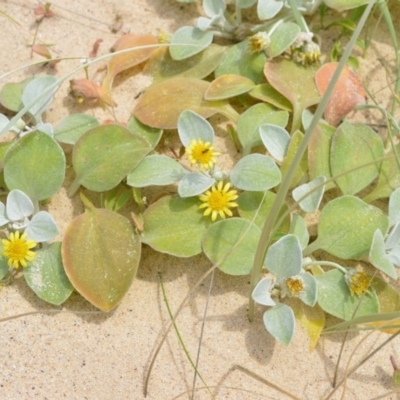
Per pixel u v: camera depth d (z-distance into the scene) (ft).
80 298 2.69
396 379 2.60
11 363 2.61
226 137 2.89
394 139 2.90
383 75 3.00
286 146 2.76
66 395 2.59
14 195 2.68
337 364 2.61
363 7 3.01
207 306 2.68
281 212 2.70
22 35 3.04
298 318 2.66
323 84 2.86
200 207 2.70
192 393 2.59
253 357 2.64
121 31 3.06
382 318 2.51
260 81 2.92
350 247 2.68
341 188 2.75
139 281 2.71
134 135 2.76
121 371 2.61
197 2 3.10
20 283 2.70
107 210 2.71
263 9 2.90
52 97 2.83
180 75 2.95
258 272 2.58
